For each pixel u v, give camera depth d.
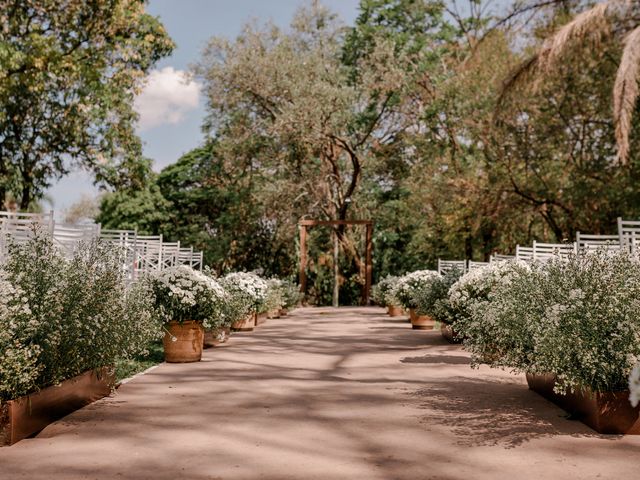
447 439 4.34
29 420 4.37
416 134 28.75
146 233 33.72
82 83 19.16
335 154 31.66
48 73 17.45
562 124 20.22
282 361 8.70
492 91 21.91
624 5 17.12
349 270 31.56
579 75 19.66
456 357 9.14
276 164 30.92
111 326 5.57
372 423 4.82
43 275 5.07
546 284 5.45
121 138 21.41
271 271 33.53
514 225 24.44
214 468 3.62
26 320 4.54
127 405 5.48
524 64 19.16
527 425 4.77
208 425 4.72
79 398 5.34
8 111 19.91
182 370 7.75
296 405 5.54
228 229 32.91
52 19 17.58
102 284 5.61
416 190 26.31
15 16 17.20
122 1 17.28
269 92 28.64
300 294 24.33
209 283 8.65
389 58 28.11
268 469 3.61
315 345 10.92
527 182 21.58
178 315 8.43
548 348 4.73
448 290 10.55
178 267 8.66
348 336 12.77
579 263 5.39
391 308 19.70
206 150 34.66
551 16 20.59
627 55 14.97
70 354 5.09
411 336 12.72
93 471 3.54
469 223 24.53
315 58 28.42
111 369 6.05
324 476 3.49
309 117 26.78
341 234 31.25
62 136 20.77
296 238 31.89
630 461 3.81
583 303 4.78
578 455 3.94
